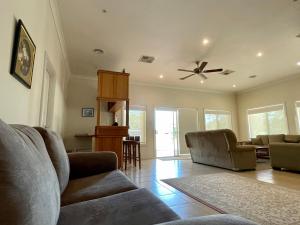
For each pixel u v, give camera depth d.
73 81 6.72
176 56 5.25
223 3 3.21
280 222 1.81
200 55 5.20
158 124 7.93
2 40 1.45
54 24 3.36
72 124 6.50
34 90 2.36
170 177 3.78
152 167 5.05
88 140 6.57
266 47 4.77
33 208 0.58
